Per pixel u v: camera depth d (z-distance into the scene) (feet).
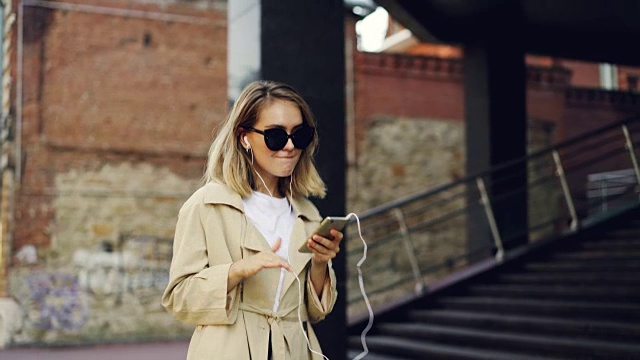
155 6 45.68
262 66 19.33
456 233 49.70
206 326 7.11
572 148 52.95
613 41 40.01
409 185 48.65
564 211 52.08
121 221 44.04
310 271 7.63
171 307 7.14
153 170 44.93
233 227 7.30
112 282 43.45
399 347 25.34
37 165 42.86
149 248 44.37
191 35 46.34
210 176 7.59
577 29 38.52
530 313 24.93
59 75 43.62
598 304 22.76
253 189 7.71
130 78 44.93
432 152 49.49
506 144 36.99
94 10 44.50
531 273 29.78
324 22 20.24
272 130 7.34
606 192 52.44
